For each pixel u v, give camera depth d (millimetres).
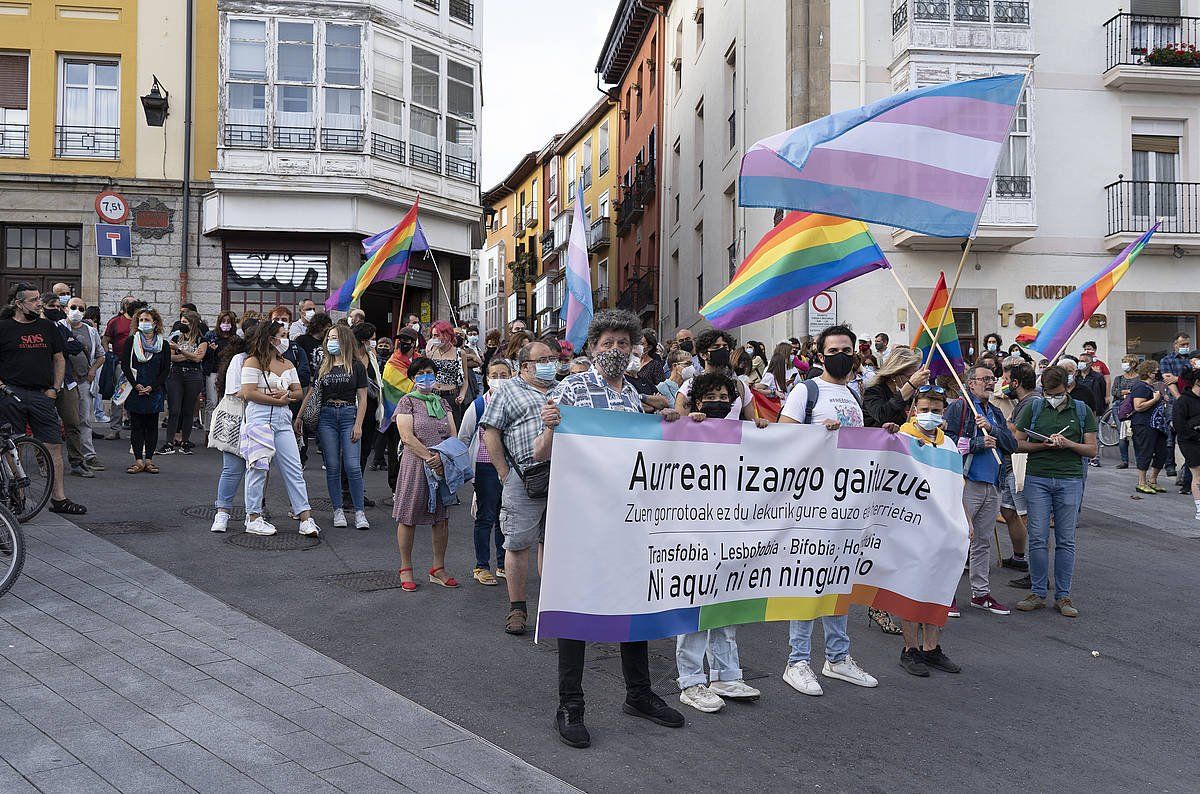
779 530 5582
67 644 5832
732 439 5402
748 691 5598
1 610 6422
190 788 4090
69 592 6867
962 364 9430
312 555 8539
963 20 20141
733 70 24812
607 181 42562
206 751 4457
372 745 4621
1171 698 6184
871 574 5953
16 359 9031
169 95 21656
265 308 21812
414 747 4629
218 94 21438
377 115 22141
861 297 20250
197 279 21656
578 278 9172
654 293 34219
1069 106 21062
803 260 7340
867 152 6508
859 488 5840
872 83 20578
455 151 24344
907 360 6375
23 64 21453
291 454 9195
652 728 5133
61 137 21438
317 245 22000
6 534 6652
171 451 13984
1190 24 21406
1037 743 5277
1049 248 20891
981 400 8109
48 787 4047
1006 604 8391
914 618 6078
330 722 4871
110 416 16547
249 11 21250
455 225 24312
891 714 5574
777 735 5148
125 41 21562
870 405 6418
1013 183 20344
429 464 7449
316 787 4152
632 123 38594
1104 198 21125
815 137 6289
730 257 24578
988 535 8109
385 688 5402
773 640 6949
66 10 21438
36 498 9055
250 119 21266
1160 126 21547
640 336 5543
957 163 6535
